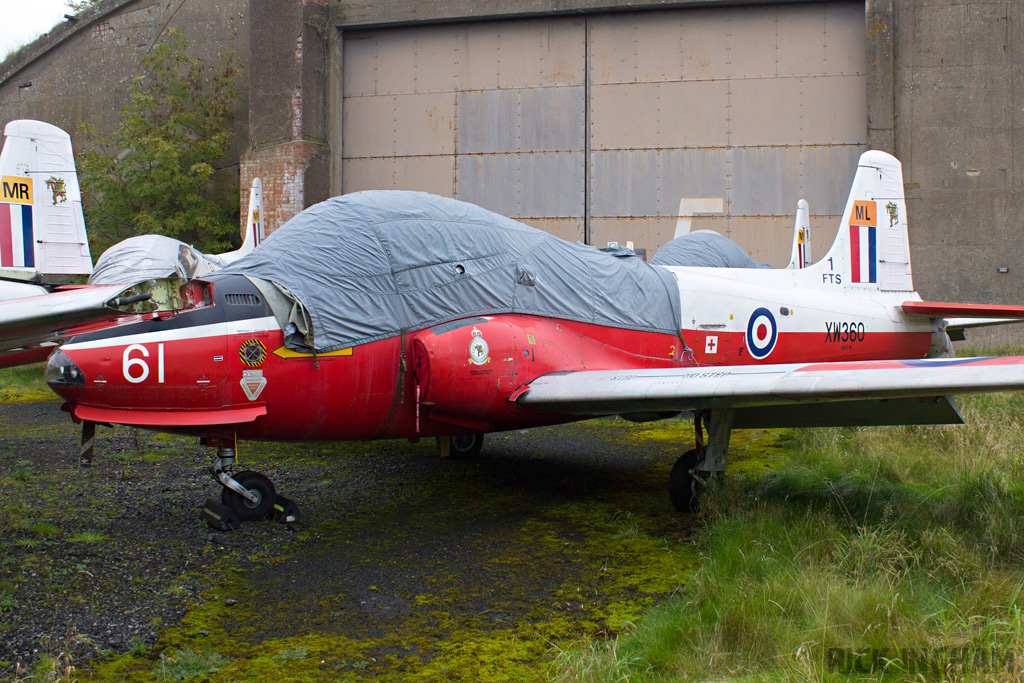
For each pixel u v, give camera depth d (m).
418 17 14.88
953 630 3.44
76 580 4.23
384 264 5.50
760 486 5.88
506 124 14.96
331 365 5.16
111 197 16.16
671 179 14.42
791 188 14.05
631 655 3.35
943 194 13.35
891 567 4.03
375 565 4.64
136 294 4.40
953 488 5.53
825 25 13.82
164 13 17.11
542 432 9.06
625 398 5.39
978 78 13.20
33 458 7.30
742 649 3.37
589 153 14.67
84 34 17.83
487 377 5.62
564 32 14.66
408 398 5.55
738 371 5.51
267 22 15.05
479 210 6.36
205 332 4.84
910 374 4.80
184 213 16.12
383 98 15.44
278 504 5.45
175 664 3.39
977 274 13.31
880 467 6.33
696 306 7.29
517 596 4.20
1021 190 13.16
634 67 14.45
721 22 14.15
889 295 9.16
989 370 4.61
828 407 6.04
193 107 16.75
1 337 3.82
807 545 4.45
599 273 6.79
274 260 5.32
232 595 4.17
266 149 15.10
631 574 4.52
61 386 4.69
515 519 5.59
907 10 13.31
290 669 3.38
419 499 6.11
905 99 13.38
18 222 9.36
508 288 6.04
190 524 5.26
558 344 6.24
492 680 3.28
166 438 8.36
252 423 5.07
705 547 4.90
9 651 3.45
